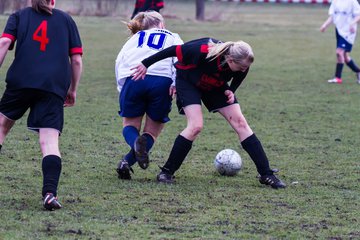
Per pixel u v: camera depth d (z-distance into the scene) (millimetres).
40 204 21984
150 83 25062
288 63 67312
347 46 55844
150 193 23844
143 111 25812
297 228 20250
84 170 27141
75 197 22984
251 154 25359
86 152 30484
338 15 55562
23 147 30922
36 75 20938
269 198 23641
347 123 39531
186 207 22188
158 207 22094
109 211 21438
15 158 28781
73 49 21750
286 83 55281
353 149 32625
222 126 37750
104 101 44750
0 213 20828
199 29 89438
